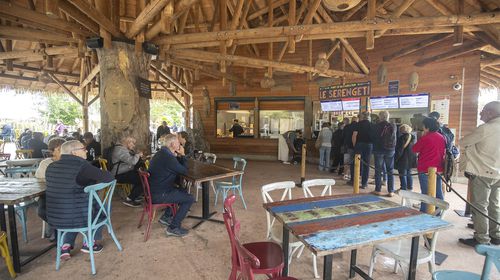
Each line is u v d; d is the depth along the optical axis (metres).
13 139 12.66
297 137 8.70
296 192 5.04
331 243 1.52
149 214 3.05
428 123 3.62
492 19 3.55
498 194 2.80
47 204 2.42
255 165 8.16
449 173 3.84
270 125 9.41
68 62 8.85
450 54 5.80
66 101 22.56
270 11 4.88
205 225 3.45
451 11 4.58
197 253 2.73
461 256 2.70
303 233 1.65
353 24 3.93
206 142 9.80
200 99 10.08
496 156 2.71
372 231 1.69
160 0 3.13
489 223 2.86
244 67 8.96
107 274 2.36
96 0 4.15
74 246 2.86
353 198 2.39
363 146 5.25
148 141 4.84
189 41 4.67
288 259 2.12
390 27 3.82
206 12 6.41
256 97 9.37
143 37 4.55
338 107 8.15
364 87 7.52
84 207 2.43
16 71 8.69
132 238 3.04
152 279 2.29
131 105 4.52
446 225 1.80
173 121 25.69
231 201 1.80
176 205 3.36
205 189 3.59
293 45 4.32
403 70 6.78
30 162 4.71
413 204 4.16
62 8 3.42
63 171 2.38
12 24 5.29
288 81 9.05
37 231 3.23
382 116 4.78
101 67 4.51
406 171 4.79
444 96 6.13
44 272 2.38
